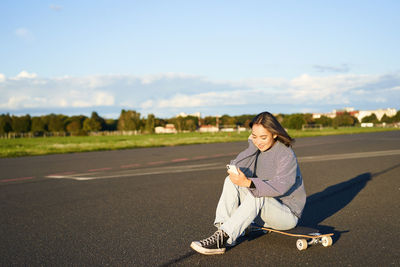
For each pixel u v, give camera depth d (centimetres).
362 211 438
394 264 264
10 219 425
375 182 666
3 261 285
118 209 468
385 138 2666
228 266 262
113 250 306
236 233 278
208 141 2530
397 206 465
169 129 9425
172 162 1102
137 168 952
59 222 407
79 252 303
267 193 263
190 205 486
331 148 1641
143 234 353
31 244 328
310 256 282
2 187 675
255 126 279
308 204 484
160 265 268
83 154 1553
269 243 315
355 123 11706
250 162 305
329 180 695
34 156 1495
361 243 314
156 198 537
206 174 809
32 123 9012
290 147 283
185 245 316
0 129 7944
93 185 675
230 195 293
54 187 661
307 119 9838
